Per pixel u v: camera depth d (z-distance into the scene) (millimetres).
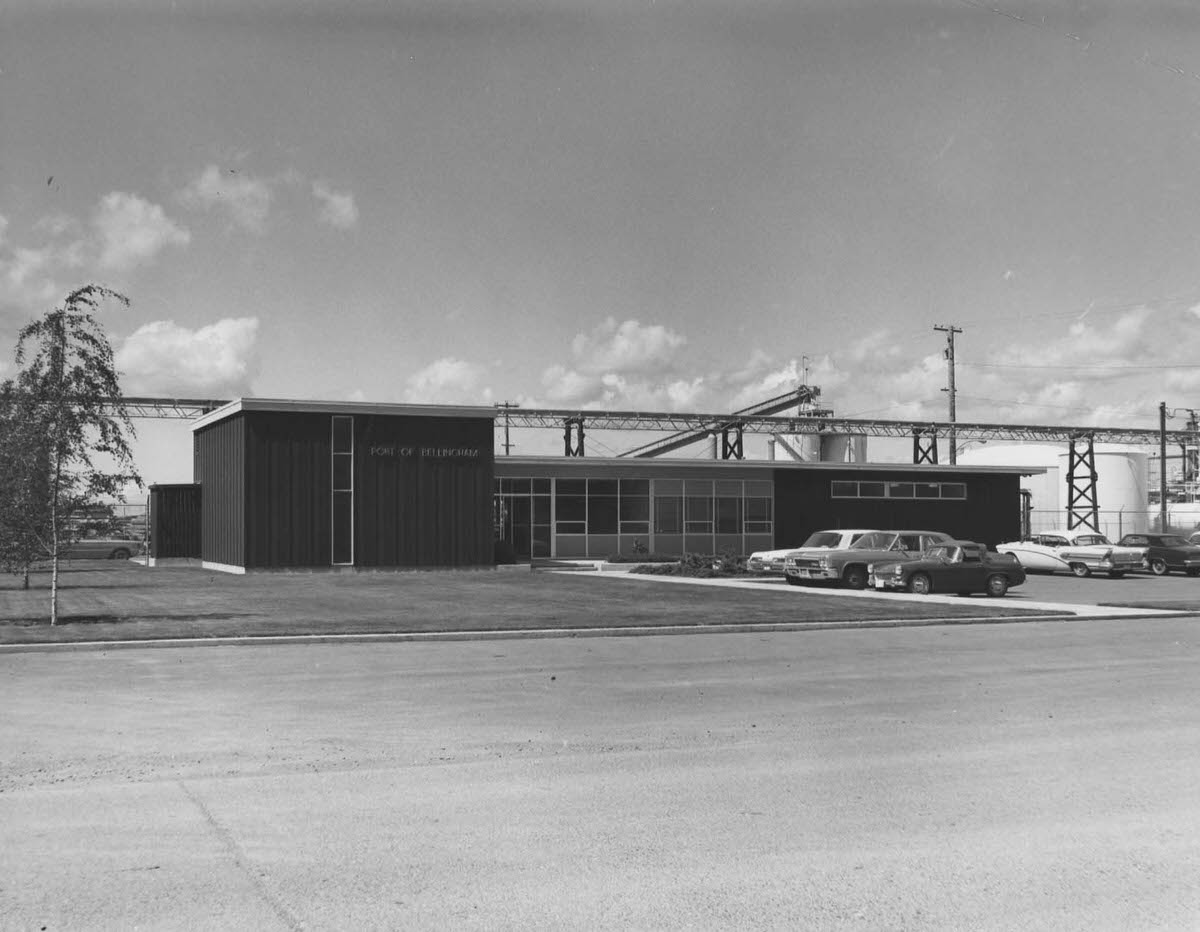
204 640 15289
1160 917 4992
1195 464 92500
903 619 19594
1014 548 40312
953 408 58750
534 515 40781
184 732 9141
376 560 32219
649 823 6453
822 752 8406
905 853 5887
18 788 7270
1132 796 7086
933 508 46312
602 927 4832
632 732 9188
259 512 31156
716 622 18438
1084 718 9883
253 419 31188
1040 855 5863
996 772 7754
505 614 19094
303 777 7590
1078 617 21000
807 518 44531
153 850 5914
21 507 16484
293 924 4852
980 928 4852
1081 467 72938
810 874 5543
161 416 58750
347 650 15000
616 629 17375
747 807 6816
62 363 16797
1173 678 12562
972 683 12094
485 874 5523
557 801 6953
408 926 4836
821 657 14508
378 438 32375
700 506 43062
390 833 6230
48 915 4945
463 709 10273
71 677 12234
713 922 4895
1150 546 39969
